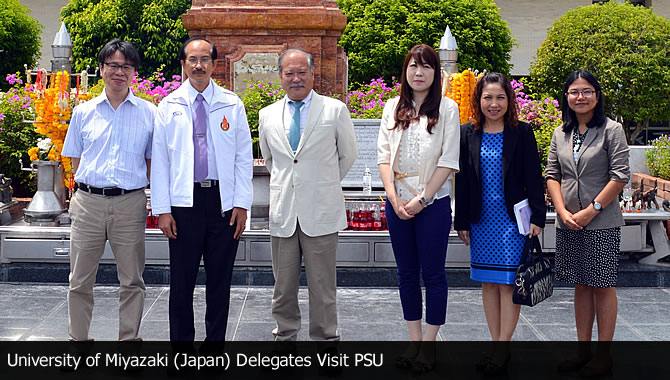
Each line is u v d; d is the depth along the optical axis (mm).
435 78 3607
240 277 5340
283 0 6477
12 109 7594
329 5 6551
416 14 11078
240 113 3666
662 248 5566
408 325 3727
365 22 11148
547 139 6770
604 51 10945
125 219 3631
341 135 3719
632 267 5492
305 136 3635
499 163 3621
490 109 3592
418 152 3604
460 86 5781
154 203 3539
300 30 6441
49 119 5668
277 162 3721
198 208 3574
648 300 5008
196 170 3574
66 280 5375
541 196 3604
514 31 14461
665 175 6984
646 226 5680
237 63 6441
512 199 3600
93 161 3627
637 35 10828
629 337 4156
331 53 6523
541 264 3570
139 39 12500
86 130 3652
